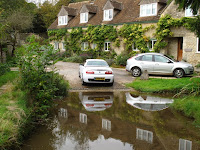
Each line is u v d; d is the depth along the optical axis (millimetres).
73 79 13047
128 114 6867
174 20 17453
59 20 30531
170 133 5387
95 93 9906
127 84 11789
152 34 19484
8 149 4418
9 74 12320
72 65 20641
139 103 8266
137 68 14633
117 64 20500
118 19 22953
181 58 18875
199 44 16688
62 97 8938
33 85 7000
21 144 4719
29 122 5770
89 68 11156
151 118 6512
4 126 4699
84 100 8578
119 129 5602
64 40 29078
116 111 7176
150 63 14469
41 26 44188
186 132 5465
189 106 7004
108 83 11570
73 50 27812
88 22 26359
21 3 39312
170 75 15430
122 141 4906
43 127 5691
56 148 4551
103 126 5793
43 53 7727
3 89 8578
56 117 6469
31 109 6305
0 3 31672
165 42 18422
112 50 23234
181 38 18781
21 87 7465
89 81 11016
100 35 24000
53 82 8148
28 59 7348
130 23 21281
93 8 27141
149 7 20266
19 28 27469
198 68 16672
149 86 10781
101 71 11008
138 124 5992
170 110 7379
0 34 11812
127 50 21766
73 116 6582
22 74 7305
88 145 4684
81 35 26609
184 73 14055
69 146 4656
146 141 4891
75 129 5570
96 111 7148
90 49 25438
